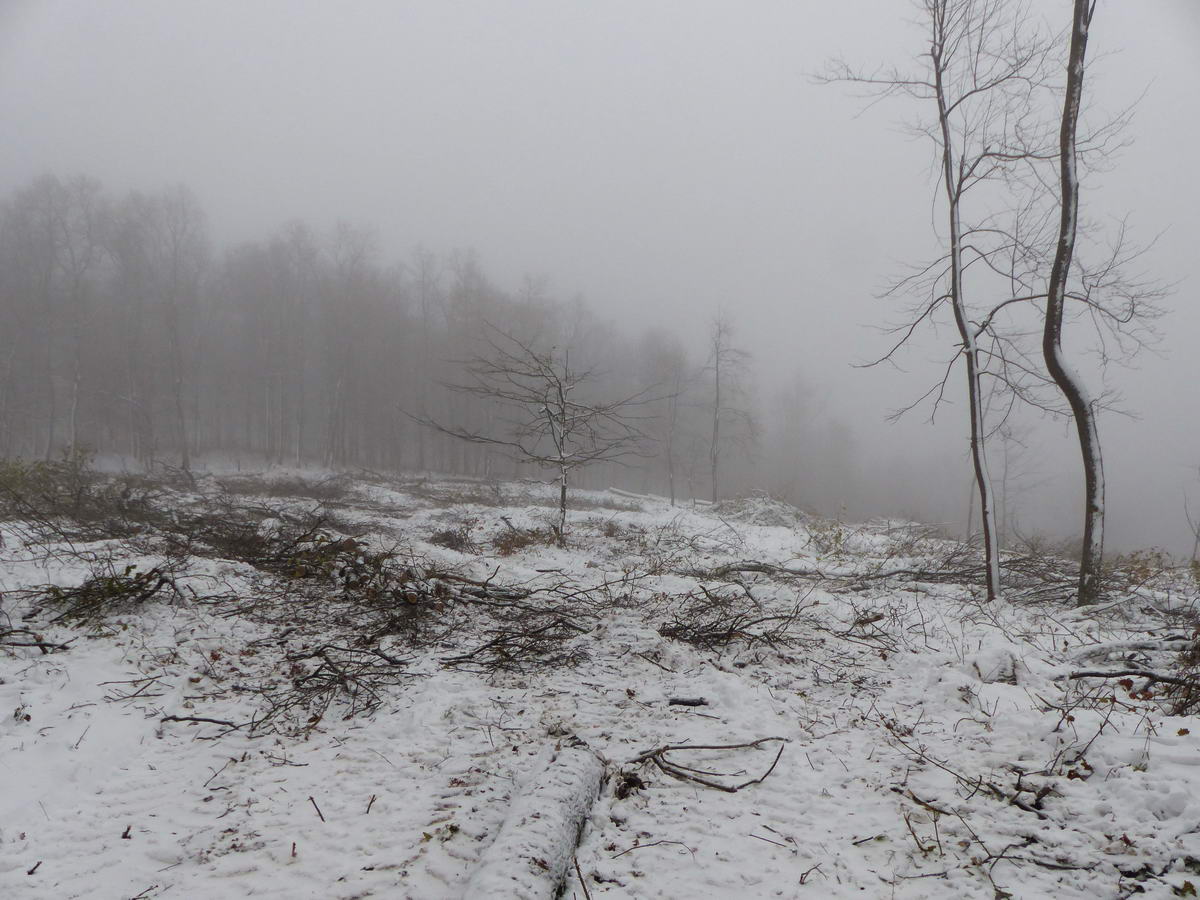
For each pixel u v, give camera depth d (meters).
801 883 2.94
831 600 8.52
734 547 13.83
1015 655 5.41
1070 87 8.30
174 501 14.98
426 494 26.00
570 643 6.47
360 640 6.10
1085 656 5.82
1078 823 3.27
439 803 3.57
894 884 2.93
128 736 4.25
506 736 4.40
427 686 5.16
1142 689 4.93
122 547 7.94
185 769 3.95
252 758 4.09
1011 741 4.14
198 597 6.70
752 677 5.59
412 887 2.91
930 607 8.55
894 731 4.47
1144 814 3.22
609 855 3.18
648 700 5.10
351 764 4.02
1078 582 9.28
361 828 3.34
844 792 3.72
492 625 6.98
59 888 2.89
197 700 4.84
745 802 3.64
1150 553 12.05
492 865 2.81
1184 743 3.75
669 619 7.42
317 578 7.92
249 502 16.45
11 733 4.07
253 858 3.12
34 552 7.40
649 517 21.02
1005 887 2.88
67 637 5.48
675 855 3.16
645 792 3.76
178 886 2.93
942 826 3.34
